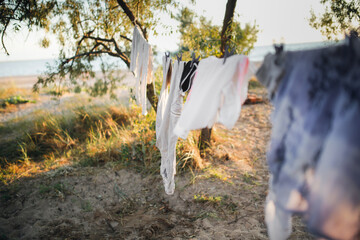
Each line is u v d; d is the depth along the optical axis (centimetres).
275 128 147
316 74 125
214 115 166
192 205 338
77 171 434
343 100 112
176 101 268
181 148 453
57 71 481
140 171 430
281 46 141
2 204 346
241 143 539
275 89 147
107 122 620
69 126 625
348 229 107
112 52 484
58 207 341
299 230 269
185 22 483
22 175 429
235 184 378
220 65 182
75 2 448
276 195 147
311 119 125
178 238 275
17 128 659
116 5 454
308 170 129
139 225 305
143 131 482
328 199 109
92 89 597
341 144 108
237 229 283
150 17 438
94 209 341
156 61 571
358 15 296
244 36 396
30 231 296
